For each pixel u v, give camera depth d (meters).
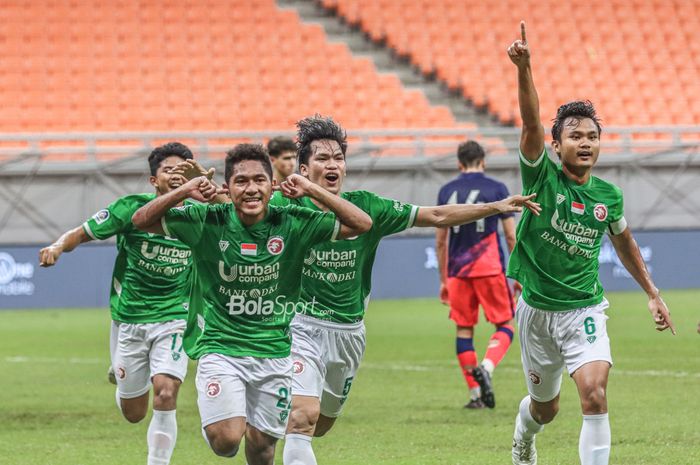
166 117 84.31
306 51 91.00
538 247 21.47
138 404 24.69
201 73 87.88
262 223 18.50
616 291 73.19
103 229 22.03
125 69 87.00
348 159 73.88
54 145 80.06
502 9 98.38
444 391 36.66
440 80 92.12
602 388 20.47
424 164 74.25
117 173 71.38
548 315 21.58
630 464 24.38
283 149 30.42
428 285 71.69
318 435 22.92
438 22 96.25
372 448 26.86
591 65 96.00
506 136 82.94
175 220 18.33
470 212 20.16
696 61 97.75
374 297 70.94
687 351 46.09
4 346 50.38
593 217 21.28
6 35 87.75
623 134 89.50
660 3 101.62
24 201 70.44
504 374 40.91
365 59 91.12
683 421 30.09
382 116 87.25
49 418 32.12
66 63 86.69
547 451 26.20
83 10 90.62
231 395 18.36
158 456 22.44
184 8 92.00
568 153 21.08
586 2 100.31
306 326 20.97
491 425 29.98
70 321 60.94
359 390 36.94
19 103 83.38
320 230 18.59
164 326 23.55
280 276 18.69
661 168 77.19
